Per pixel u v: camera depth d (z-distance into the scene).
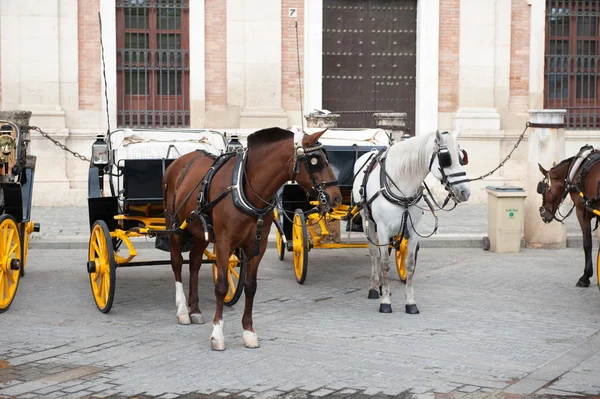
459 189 9.16
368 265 12.90
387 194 9.59
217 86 19.22
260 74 19.22
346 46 20.16
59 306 10.07
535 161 14.54
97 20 18.69
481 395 6.96
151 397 6.86
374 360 7.90
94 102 18.81
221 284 8.19
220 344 8.18
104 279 9.69
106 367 7.65
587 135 20.23
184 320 9.24
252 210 8.02
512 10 19.92
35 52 18.42
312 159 7.64
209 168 8.72
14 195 10.16
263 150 8.02
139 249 14.06
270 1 19.14
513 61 20.02
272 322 9.38
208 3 19.03
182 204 8.84
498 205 14.19
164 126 19.30
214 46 19.12
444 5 19.78
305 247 11.23
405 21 20.28
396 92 20.38
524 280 11.86
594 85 20.56
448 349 8.30
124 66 19.08
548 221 12.16
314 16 19.41
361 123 20.28
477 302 10.45
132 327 9.10
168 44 19.20
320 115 15.73
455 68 19.91
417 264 13.08
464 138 19.78
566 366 7.79
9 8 18.30
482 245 14.62
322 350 8.23
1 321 9.34
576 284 11.52
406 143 9.54
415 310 9.82
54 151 18.44
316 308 10.10
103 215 10.00
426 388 7.11
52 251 13.89
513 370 7.65
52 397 6.85
